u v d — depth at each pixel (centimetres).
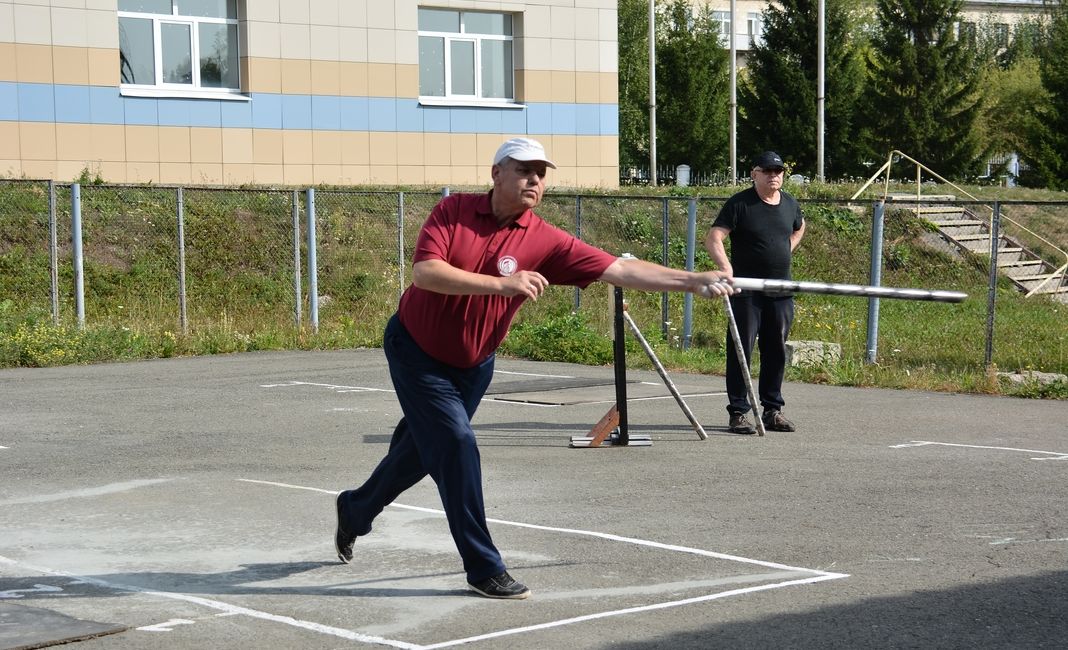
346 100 2589
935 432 1066
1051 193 3466
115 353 1727
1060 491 805
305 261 2239
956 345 1773
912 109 4969
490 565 564
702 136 5534
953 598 561
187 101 2444
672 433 1062
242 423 1136
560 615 539
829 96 5084
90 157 2358
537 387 1398
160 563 638
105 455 967
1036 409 1216
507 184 538
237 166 2494
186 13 2466
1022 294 2567
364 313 2117
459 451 558
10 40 2280
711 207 2684
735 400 1064
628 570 614
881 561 629
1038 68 5828
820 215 2741
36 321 1781
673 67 5559
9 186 2239
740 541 673
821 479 848
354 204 2469
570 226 2509
